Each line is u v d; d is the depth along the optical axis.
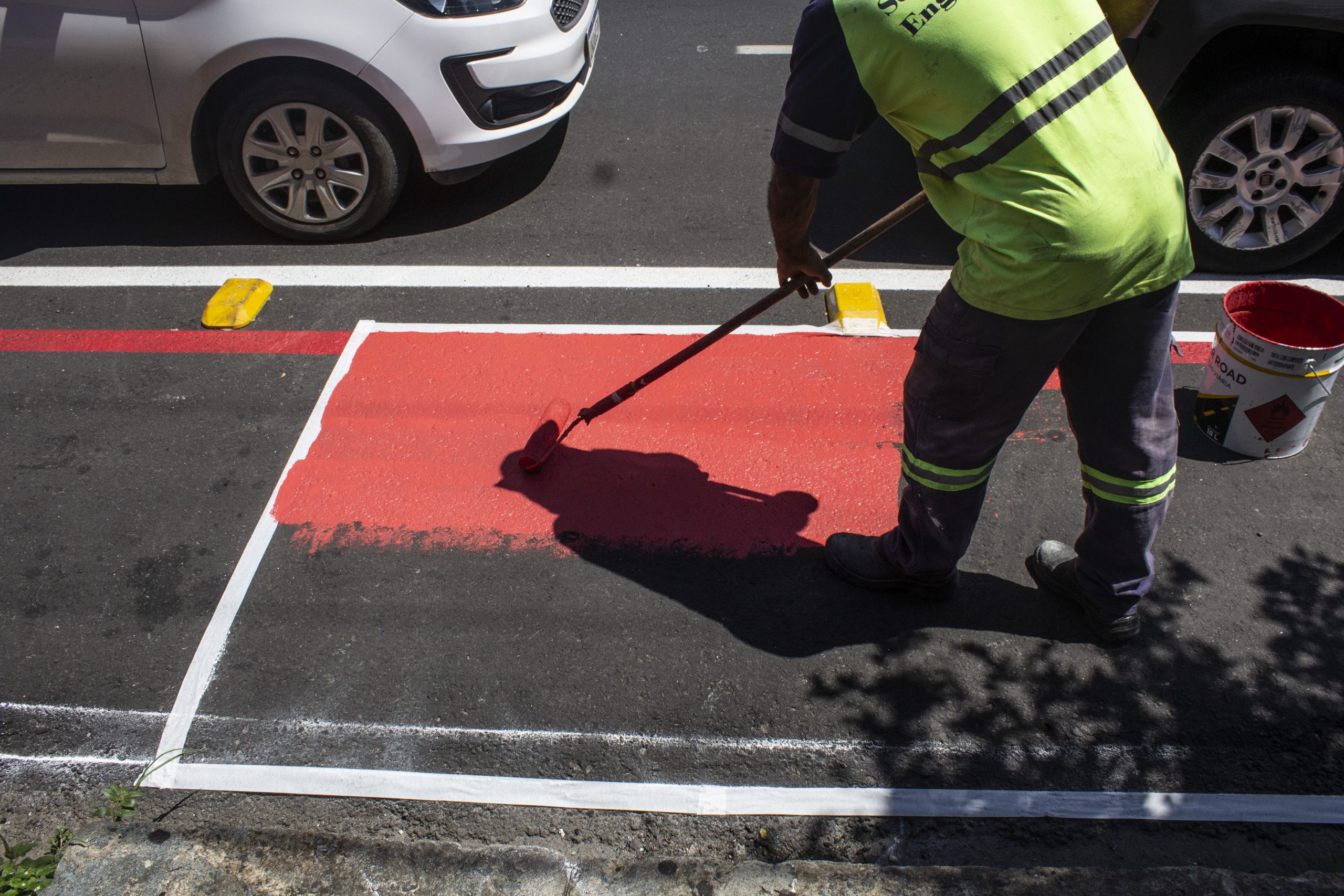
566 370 3.98
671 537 3.25
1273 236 4.23
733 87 6.32
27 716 2.77
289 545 3.25
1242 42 3.94
